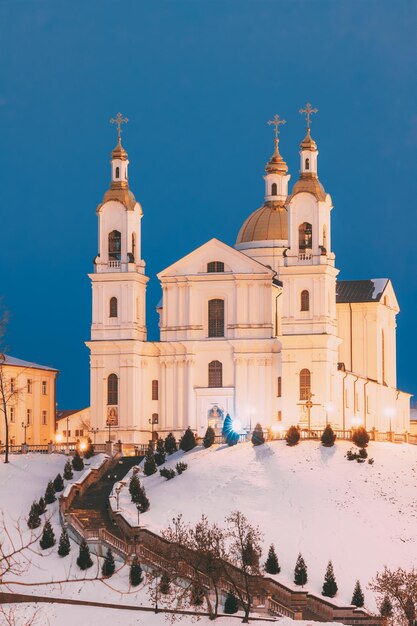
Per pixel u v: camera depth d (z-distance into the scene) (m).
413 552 138.12
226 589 124.88
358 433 162.75
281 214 199.12
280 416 179.38
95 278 184.00
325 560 135.50
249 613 122.19
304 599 126.31
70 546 137.38
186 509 148.12
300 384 176.62
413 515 146.38
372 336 195.50
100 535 137.50
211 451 165.12
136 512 147.25
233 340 180.75
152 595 120.44
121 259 184.12
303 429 166.88
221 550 132.00
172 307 184.25
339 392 181.50
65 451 173.12
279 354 180.38
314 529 142.38
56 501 152.25
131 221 185.00
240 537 128.25
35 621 117.31
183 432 182.38
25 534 140.75
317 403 175.38
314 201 179.25
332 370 178.50
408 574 123.81
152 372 185.25
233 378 181.75
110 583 127.88
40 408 199.12
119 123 188.50
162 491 153.12
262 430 166.50
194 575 124.62
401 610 121.94
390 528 143.00
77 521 141.25
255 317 181.50
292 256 179.12
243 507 147.88
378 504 148.38
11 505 151.88
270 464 157.88
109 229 185.12
